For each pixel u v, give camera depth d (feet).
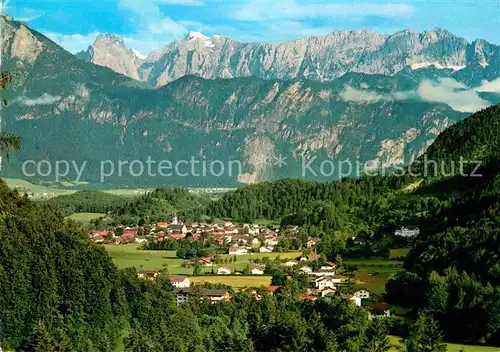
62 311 637.30
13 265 625.82
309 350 628.28
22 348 596.70
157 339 647.97
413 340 614.34
